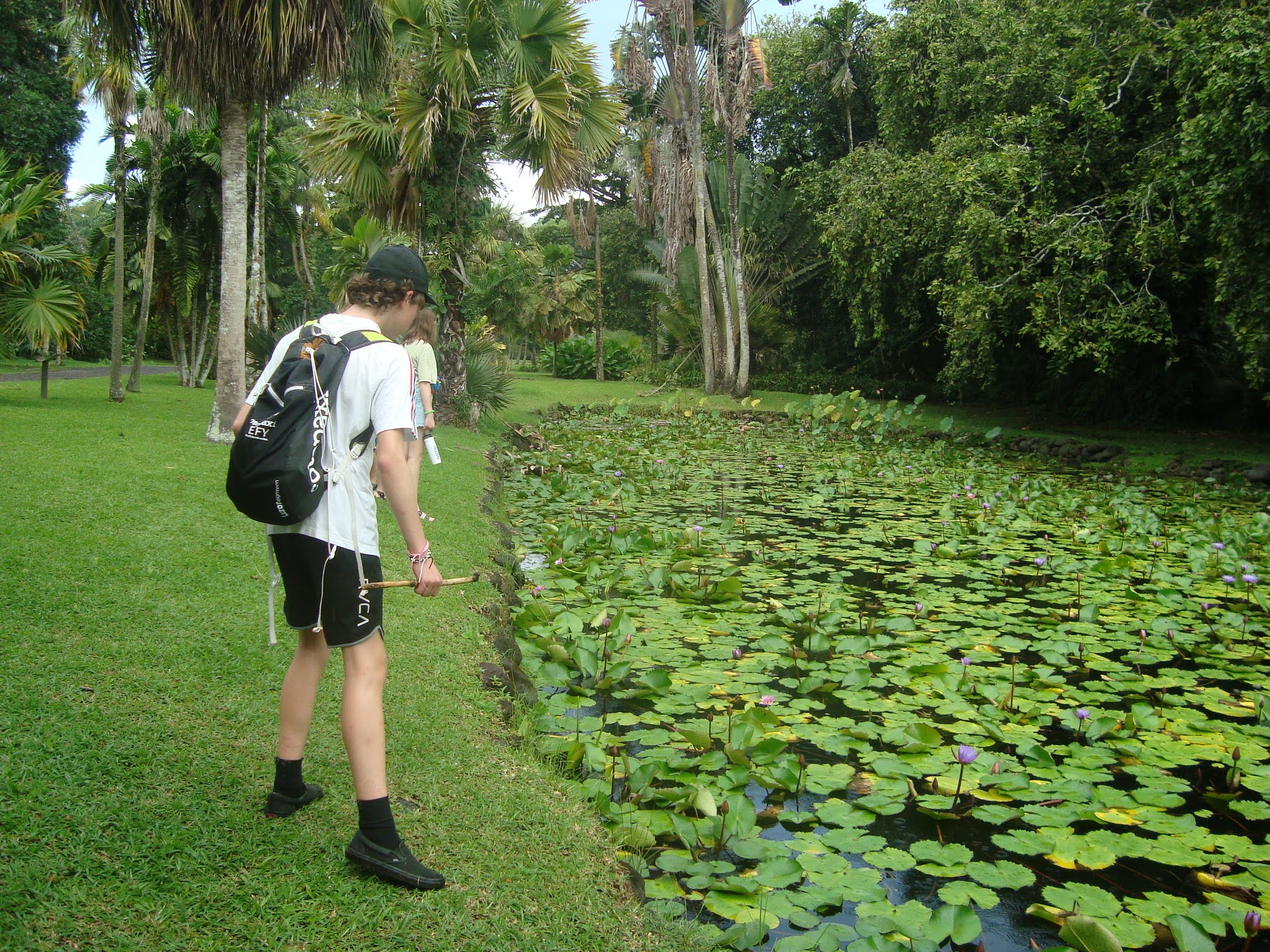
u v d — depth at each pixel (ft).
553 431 53.67
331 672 11.32
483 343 49.75
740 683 14.37
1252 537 25.29
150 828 7.32
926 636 17.07
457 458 32.89
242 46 27.17
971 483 34.17
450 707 11.09
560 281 108.68
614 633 15.34
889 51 62.59
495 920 6.95
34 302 34.94
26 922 6.03
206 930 6.31
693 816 10.19
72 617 11.42
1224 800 10.89
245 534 16.60
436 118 40.70
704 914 8.48
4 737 8.24
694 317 83.97
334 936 6.44
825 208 76.69
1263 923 8.46
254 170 56.75
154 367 91.66
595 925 7.23
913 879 9.29
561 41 43.32
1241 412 50.90
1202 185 37.40
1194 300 46.70
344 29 28.19
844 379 78.38
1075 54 44.34
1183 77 38.27
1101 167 45.50
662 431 55.62
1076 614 18.75
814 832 10.16
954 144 52.42
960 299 46.09
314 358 7.27
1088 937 7.79
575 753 10.73
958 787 10.73
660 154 79.30
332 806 8.15
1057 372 49.32
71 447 23.15
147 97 44.93
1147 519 26.89
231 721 9.47
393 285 7.88
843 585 20.77
